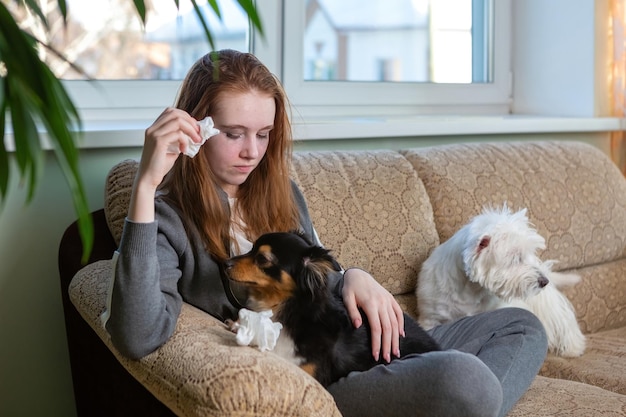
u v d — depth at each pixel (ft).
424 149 8.21
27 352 7.25
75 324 6.24
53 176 7.14
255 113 5.38
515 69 11.38
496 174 8.22
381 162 7.68
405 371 4.76
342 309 5.41
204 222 5.43
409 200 7.56
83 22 8.01
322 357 5.01
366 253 7.18
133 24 8.37
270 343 4.38
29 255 7.11
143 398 5.12
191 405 3.93
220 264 5.48
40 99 2.63
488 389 4.63
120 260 4.52
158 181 4.57
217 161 5.45
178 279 5.09
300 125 8.21
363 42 10.18
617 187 9.00
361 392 4.80
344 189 7.27
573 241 8.41
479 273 7.03
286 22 9.30
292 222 6.08
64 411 7.52
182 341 4.45
